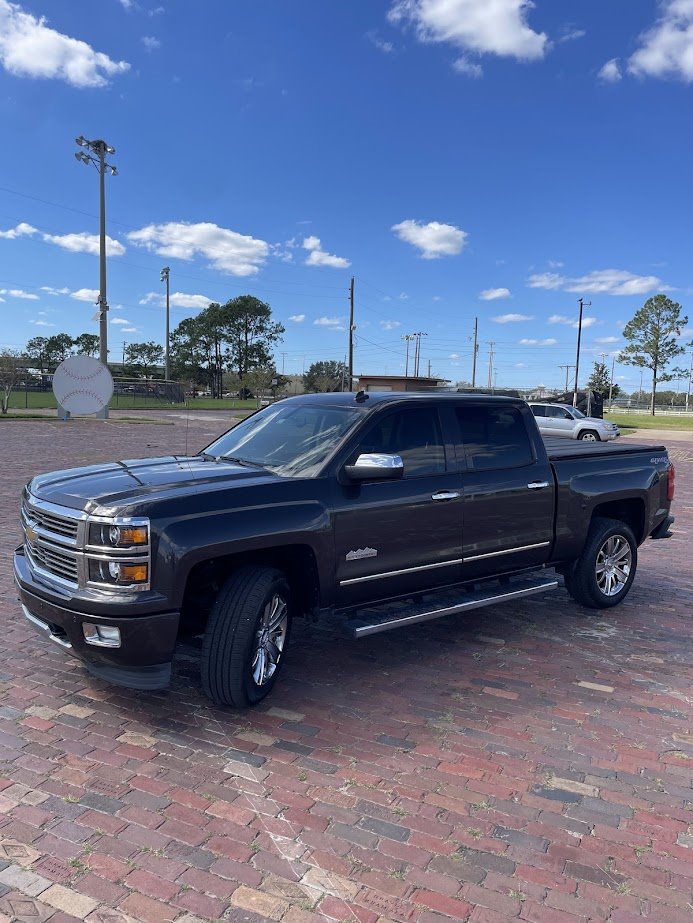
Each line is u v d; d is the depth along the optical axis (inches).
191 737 146.3
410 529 178.5
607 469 231.1
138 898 100.1
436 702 164.7
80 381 1235.2
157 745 142.7
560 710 162.1
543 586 209.8
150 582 139.5
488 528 196.9
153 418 1492.4
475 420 200.1
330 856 110.0
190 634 163.8
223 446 200.7
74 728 149.2
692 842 115.4
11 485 477.1
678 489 557.3
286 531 155.4
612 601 237.5
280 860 108.7
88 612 140.2
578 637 211.6
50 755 138.1
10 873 104.5
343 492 167.8
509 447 206.7
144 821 117.6
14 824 116.2
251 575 154.8
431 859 109.7
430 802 124.9
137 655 141.2
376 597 179.2
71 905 98.5
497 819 120.4
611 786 131.3
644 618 231.8
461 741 146.7
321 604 167.8
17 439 857.5
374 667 185.5
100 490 150.6
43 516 155.3
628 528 239.3
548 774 134.8
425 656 193.8
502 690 172.2
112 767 134.2
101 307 1379.2
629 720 157.8
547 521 212.7
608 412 3444.9
